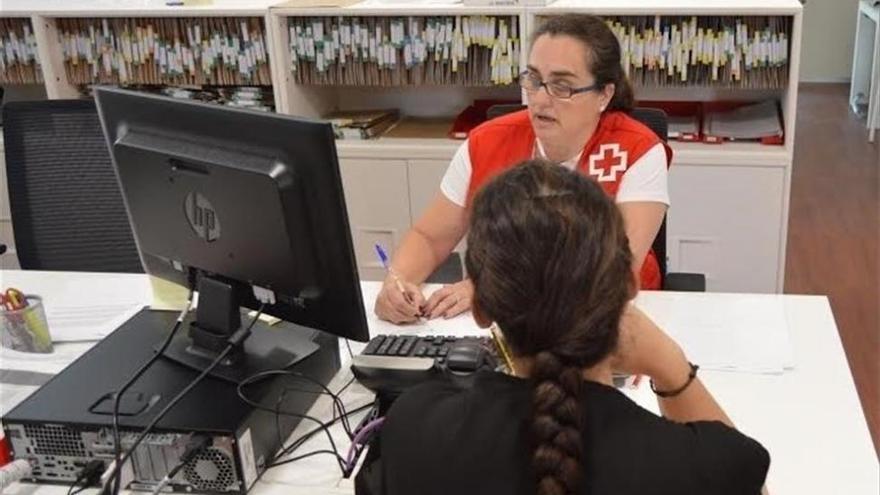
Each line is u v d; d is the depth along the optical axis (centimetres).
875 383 297
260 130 132
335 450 140
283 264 140
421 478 89
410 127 337
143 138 147
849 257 394
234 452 130
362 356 148
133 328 163
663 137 216
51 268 254
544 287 84
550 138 197
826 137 555
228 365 147
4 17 323
